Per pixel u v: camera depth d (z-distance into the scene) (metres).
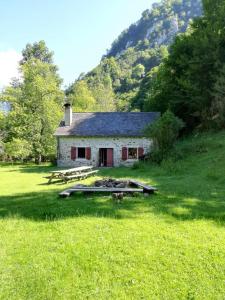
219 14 30.25
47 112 34.19
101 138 27.42
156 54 121.38
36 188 13.26
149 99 39.31
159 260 5.31
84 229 6.79
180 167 17.56
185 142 26.09
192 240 6.12
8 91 35.12
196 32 32.56
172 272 4.95
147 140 26.64
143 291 4.45
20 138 33.31
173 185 12.47
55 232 6.66
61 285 4.61
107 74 122.62
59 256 5.49
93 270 5.02
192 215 7.78
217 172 14.65
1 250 5.79
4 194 11.58
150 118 28.52
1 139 37.31
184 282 4.67
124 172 19.50
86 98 66.56
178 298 4.30
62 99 42.94
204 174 15.04
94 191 10.74
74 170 17.08
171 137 21.98
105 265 5.15
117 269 5.03
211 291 4.44
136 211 8.20
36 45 62.34
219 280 4.72
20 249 5.83
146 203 9.06
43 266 5.16
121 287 4.55
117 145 27.19
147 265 5.15
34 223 7.36
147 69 118.88
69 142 28.05
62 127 28.86
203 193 10.64
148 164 21.53
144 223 7.15
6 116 35.91
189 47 32.59
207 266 5.11
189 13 176.50
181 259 5.33
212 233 6.50
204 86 29.22
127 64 141.50
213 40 29.08
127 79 110.44
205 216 7.71
